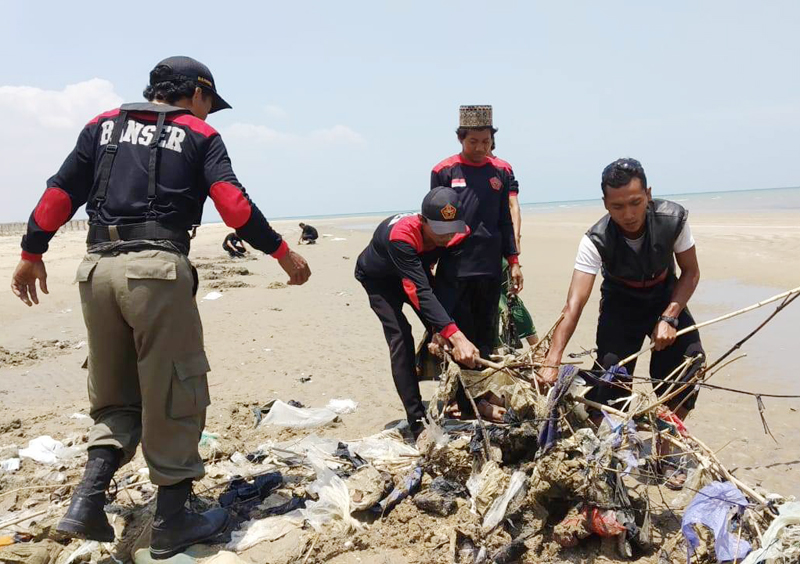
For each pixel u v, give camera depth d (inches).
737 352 271.3
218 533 125.3
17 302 451.2
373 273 175.2
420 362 179.3
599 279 506.6
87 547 121.3
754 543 105.1
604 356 150.9
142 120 121.7
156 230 115.5
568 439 121.8
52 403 233.1
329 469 144.8
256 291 506.0
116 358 118.3
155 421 115.2
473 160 188.2
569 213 2266.2
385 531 127.0
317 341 318.0
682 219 136.4
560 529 118.3
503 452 138.9
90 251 117.5
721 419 191.0
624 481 140.9
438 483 135.9
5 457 171.5
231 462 160.7
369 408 210.2
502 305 217.9
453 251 180.1
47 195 124.8
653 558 116.3
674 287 147.6
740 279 468.4
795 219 1041.5
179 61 130.3
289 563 118.0
